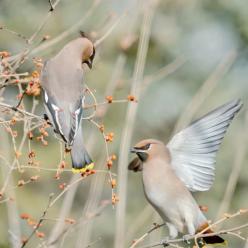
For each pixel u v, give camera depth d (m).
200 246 11.29
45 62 10.62
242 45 20.78
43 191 17.44
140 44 12.98
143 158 11.78
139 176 19.03
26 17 17.77
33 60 10.61
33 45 10.38
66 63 10.56
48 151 17.19
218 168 18.47
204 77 20.89
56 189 17.55
